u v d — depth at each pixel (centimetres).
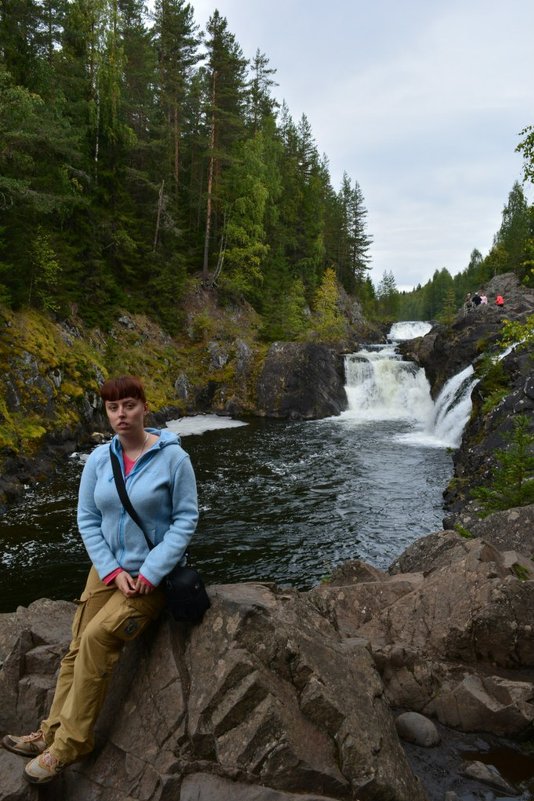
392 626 493
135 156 3925
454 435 2336
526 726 379
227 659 298
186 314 3606
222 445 2308
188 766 281
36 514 1407
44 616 417
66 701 287
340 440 2420
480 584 483
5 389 1892
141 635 331
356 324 6706
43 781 280
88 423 2267
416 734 374
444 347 3116
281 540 1276
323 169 8125
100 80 3250
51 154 2572
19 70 2459
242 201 4103
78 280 2823
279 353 3334
